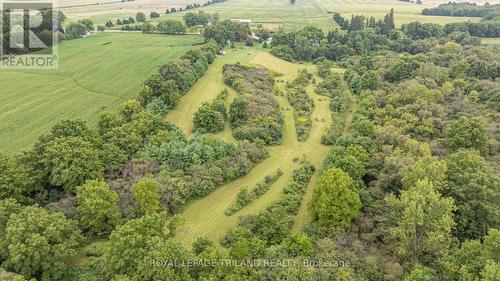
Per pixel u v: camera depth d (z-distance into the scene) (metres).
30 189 76.44
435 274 56.09
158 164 90.88
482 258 53.34
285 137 116.69
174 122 121.25
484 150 87.88
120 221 71.50
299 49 198.75
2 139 105.62
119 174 86.12
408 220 59.66
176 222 65.06
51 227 60.00
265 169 98.88
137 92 142.38
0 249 59.59
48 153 79.25
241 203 83.62
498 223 65.69
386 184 78.88
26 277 57.09
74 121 90.56
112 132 95.81
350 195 70.88
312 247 62.78
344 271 56.22
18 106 127.81
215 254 56.16
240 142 105.81
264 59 188.38
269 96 137.12
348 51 196.75
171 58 183.38
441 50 182.12
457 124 91.50
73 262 64.88
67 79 154.50
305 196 87.94
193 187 84.56
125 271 55.69
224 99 137.62
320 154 107.12
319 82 165.12
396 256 63.00
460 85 130.50
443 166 69.19
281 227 70.50
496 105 112.69
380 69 157.12
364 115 119.25
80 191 71.62
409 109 109.88
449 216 59.53
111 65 172.62
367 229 69.25
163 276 51.72
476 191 67.38
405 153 85.94
